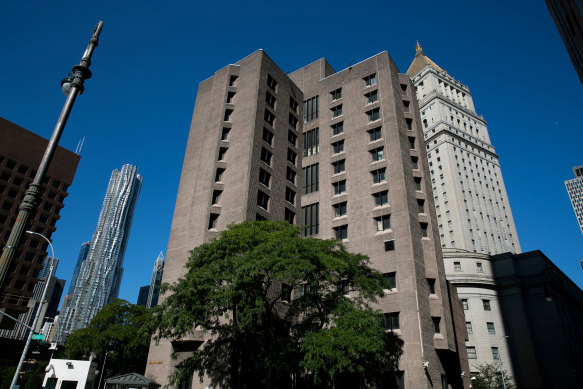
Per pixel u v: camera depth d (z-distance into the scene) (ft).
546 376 219.41
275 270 85.56
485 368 212.43
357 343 84.79
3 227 325.01
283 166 167.84
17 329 440.04
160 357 127.03
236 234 98.02
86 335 200.44
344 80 190.19
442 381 123.13
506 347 231.91
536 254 249.55
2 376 160.35
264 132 163.22
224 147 158.51
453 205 355.36
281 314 128.16
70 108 41.93
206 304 88.74
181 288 86.94
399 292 130.11
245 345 97.35
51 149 39.73
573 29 80.89
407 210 142.10
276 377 99.40
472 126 427.33
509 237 374.63
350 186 161.58
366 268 110.22
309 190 173.88
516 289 243.60
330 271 101.40
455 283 250.57
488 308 244.42
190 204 152.66
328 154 176.14
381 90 173.99
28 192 37.50
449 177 366.63
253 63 175.94
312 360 84.48
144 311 214.90
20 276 327.88
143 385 113.39
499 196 396.16
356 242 148.56
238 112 165.58
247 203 140.05
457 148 389.19
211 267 87.04
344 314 94.79
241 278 84.94
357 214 153.89
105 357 199.82
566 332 233.76
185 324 84.69
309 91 202.08
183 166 167.73
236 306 92.17
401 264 134.31
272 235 98.53
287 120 181.16
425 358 117.19
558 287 253.24
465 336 150.20
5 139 346.13
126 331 194.70
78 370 136.77
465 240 336.90
